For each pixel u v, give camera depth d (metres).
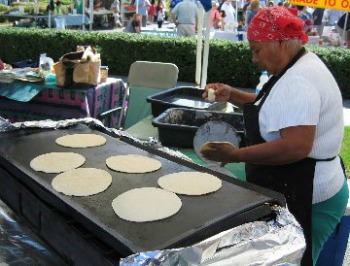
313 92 1.50
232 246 1.12
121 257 1.09
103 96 4.05
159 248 1.05
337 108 1.62
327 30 10.31
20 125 1.97
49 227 1.36
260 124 1.64
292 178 1.68
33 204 1.44
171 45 8.00
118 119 4.38
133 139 1.97
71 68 3.70
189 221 1.21
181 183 1.47
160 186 1.46
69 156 1.71
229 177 1.53
